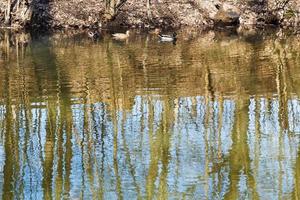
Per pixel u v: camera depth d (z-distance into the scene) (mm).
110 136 34094
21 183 27422
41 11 93188
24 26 90812
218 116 37656
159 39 79062
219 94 43562
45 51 68500
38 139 33844
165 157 30344
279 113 37906
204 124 35938
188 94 43719
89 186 26812
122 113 38812
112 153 31219
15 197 25766
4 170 29188
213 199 25109
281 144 31969
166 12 95000
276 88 45031
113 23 92812
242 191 25953
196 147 31859
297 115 37188
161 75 51438
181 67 55656
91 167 29188
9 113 39094
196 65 56781
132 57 62719
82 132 34906
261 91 44062
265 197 25266
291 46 69812
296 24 90750
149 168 28938
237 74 51344
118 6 94500
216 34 85250
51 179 27781
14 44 75438
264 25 92438
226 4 94000
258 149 31266
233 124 35844
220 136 33594
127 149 31859
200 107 39906
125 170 28781
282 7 92812
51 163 29984
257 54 63875
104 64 58156
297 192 25641
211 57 62000
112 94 44125
